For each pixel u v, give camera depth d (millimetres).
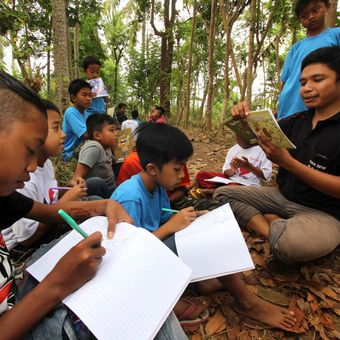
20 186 894
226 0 7039
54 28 4516
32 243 1805
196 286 1707
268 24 6594
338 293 1747
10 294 1021
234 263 1354
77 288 912
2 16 6078
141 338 874
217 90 11648
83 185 1891
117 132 3299
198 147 5891
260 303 1542
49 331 910
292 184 2064
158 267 1040
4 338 824
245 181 2797
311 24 2764
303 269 1901
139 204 1656
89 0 10656
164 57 10500
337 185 1743
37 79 4539
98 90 4445
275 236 1796
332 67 1838
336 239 1773
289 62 3004
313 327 1526
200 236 1444
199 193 2822
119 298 919
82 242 900
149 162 1610
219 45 9477
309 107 1975
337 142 1857
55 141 1804
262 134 1738
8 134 763
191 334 1479
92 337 916
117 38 13211
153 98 12625
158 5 10906
